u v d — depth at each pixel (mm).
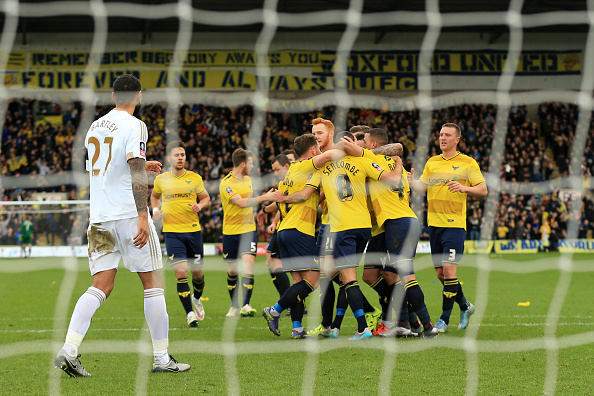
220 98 55250
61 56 53312
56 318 18500
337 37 56375
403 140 56188
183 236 17750
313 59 56250
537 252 49719
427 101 56438
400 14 51438
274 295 24469
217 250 46719
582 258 43438
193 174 18344
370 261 15094
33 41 52812
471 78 56719
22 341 14508
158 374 11023
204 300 23312
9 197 52062
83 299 10625
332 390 9836
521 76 56281
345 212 13891
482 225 49375
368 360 12125
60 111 56562
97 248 10875
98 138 10906
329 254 14805
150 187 40469
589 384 10156
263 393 9648
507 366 11555
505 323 16656
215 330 16062
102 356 12742
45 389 9945
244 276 18844
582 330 15477
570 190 53250
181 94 54719
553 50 56031
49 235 43688
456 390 9805
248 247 18859
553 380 10430
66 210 43781
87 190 53406
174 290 27062
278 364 11828
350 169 13922
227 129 54406
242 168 18875
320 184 14398
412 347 13375
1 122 52812
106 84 53969
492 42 56375
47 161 54812
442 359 12195
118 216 10703
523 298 22734
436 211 15758
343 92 56562
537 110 56156
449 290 15289
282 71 55938
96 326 16625
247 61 55469
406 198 14797
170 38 54281
